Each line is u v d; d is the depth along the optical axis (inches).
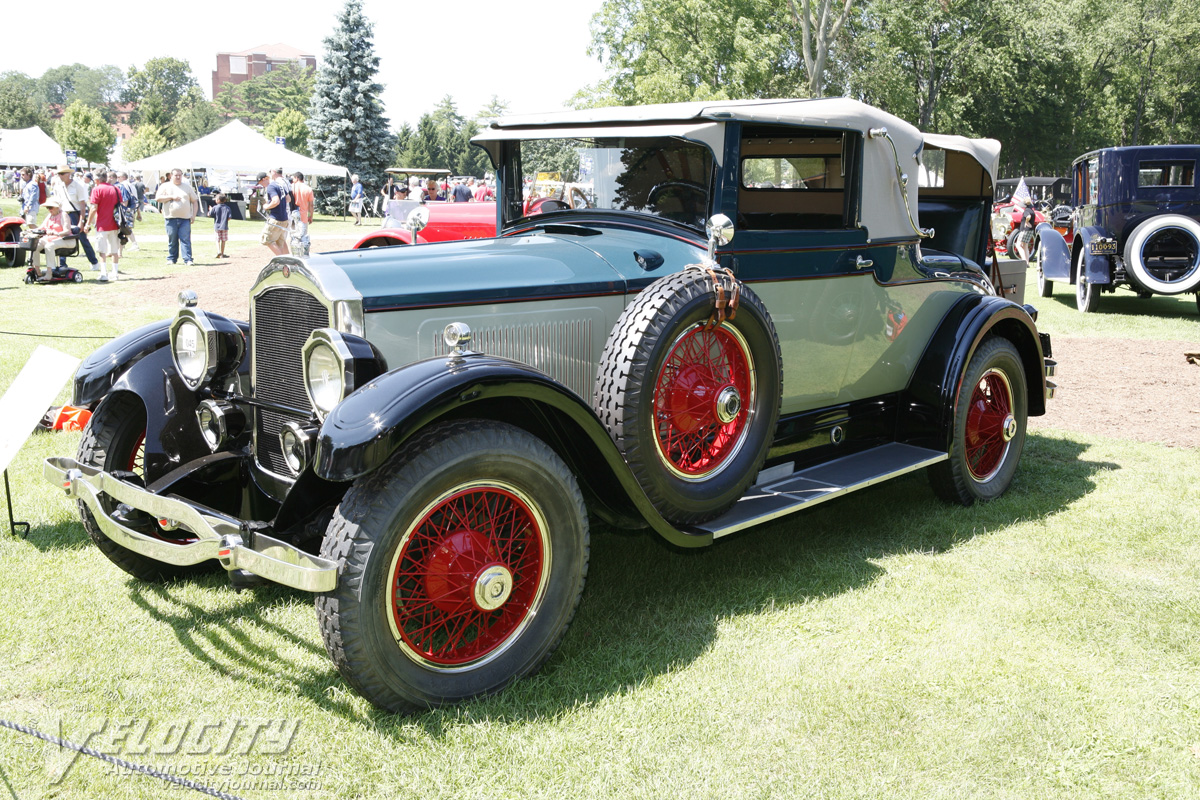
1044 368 193.2
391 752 95.7
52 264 519.8
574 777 92.6
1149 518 171.2
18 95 3850.9
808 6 1090.1
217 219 701.9
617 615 130.4
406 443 97.7
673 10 1234.0
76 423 218.1
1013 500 182.1
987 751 98.3
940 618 129.3
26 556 148.2
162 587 139.3
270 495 123.5
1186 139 2159.2
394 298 112.3
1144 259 438.3
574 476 113.0
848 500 183.9
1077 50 1770.4
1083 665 116.6
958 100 1573.6
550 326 125.8
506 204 166.4
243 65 7701.8
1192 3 1859.0
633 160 142.4
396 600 98.0
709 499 124.9
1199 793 91.6
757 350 129.6
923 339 173.6
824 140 145.7
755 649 120.0
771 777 93.1
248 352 131.0
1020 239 661.3
